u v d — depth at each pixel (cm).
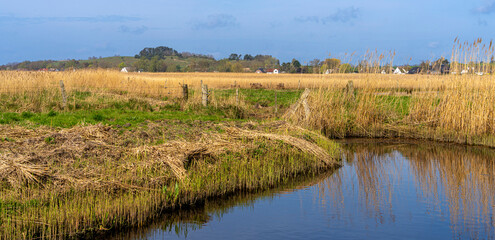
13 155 936
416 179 1146
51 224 702
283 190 1031
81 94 2275
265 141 1288
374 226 805
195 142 1202
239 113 2009
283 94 3509
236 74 9869
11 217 698
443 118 1727
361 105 1830
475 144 1600
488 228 794
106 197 808
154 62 16525
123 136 1249
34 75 2841
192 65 16375
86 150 1048
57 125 1399
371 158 1402
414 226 805
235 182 1016
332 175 1183
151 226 786
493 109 1583
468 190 1041
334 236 752
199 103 2077
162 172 952
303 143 1293
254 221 822
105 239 719
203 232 769
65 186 825
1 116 1476
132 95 2367
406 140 1722
